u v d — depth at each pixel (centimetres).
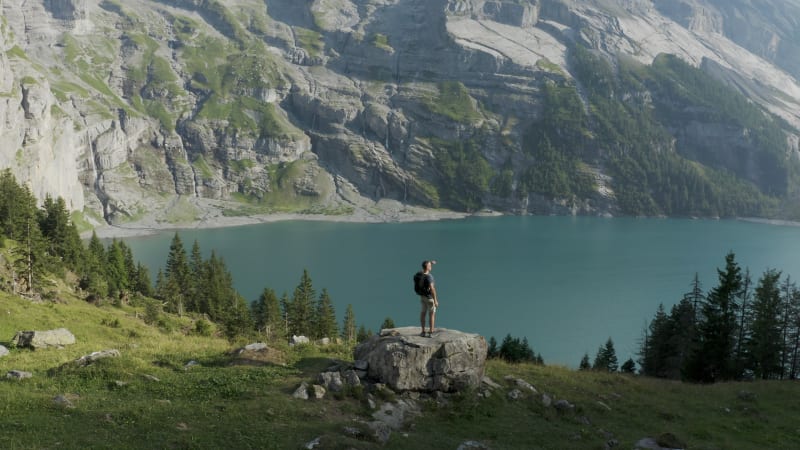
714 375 6506
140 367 2659
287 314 12150
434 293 2861
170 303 12031
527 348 7969
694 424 3136
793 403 3822
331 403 2419
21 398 2053
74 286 10094
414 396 2689
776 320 7231
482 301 18112
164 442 1809
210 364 3014
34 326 4897
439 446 2197
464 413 2617
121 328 5706
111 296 10225
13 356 3070
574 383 3750
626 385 4022
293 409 2262
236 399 2317
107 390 2312
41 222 11831
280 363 3108
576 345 13900
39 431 1770
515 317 16362
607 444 2541
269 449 1870
